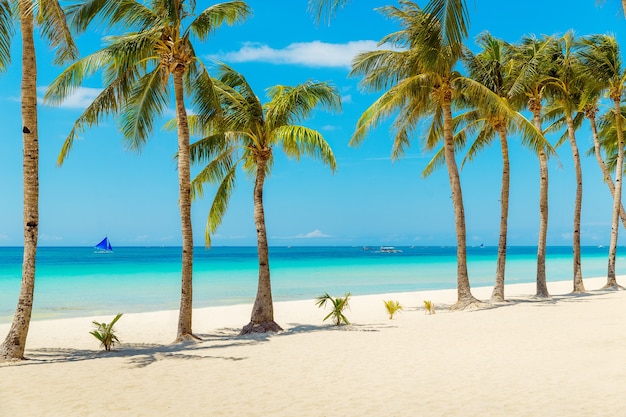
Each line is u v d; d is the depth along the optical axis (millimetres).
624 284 33562
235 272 52469
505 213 21156
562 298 22297
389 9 17750
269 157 16750
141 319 19734
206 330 17203
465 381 8477
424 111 20344
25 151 11336
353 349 11883
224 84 15984
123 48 13078
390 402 7434
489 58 21656
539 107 22875
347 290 34156
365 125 19062
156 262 75375
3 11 11086
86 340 14953
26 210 11477
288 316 20219
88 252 140750
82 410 7312
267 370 9812
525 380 8359
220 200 17703
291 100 16094
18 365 10680
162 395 8070
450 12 5574
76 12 12445
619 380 8008
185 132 14016
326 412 7047
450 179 19578
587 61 23469
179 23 13625
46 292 32500
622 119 27625
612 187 27609
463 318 16484
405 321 16797
